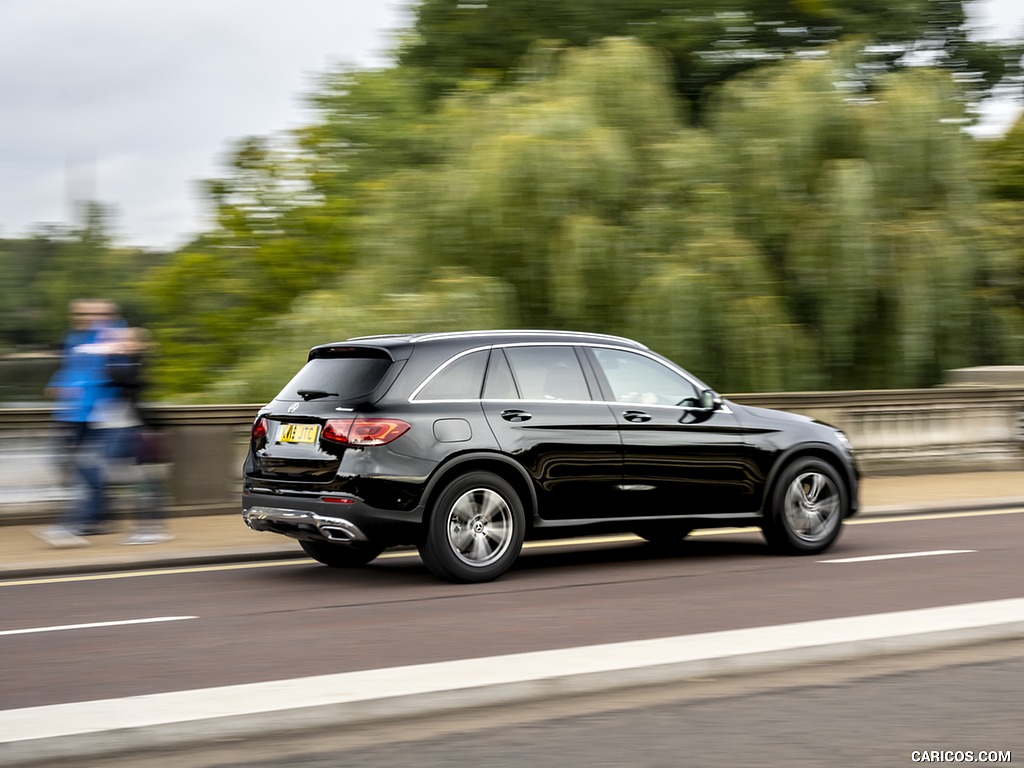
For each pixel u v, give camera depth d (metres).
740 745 4.94
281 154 30.58
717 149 20.72
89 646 7.14
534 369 9.71
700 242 19.83
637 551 11.12
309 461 9.21
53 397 12.87
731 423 10.30
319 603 8.53
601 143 19.73
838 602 8.23
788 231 20.45
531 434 9.50
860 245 19.95
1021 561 10.03
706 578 9.38
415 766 4.71
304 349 19.75
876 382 20.94
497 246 19.75
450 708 5.52
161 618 8.03
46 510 12.74
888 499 14.58
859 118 20.64
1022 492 15.28
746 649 6.30
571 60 21.27
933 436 17.59
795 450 10.52
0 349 62.56
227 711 5.20
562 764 4.72
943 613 7.21
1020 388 18.25
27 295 68.31
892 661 6.40
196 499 13.41
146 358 11.62
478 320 18.95
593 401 9.83
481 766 4.71
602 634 7.26
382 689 5.55
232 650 6.96
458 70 30.30
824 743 4.96
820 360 20.44
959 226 20.77
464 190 19.75
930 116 20.59
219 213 31.16
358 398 9.18
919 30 30.52
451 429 9.23
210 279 31.38
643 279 19.55
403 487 9.03
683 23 26.97
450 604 8.38
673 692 5.81
